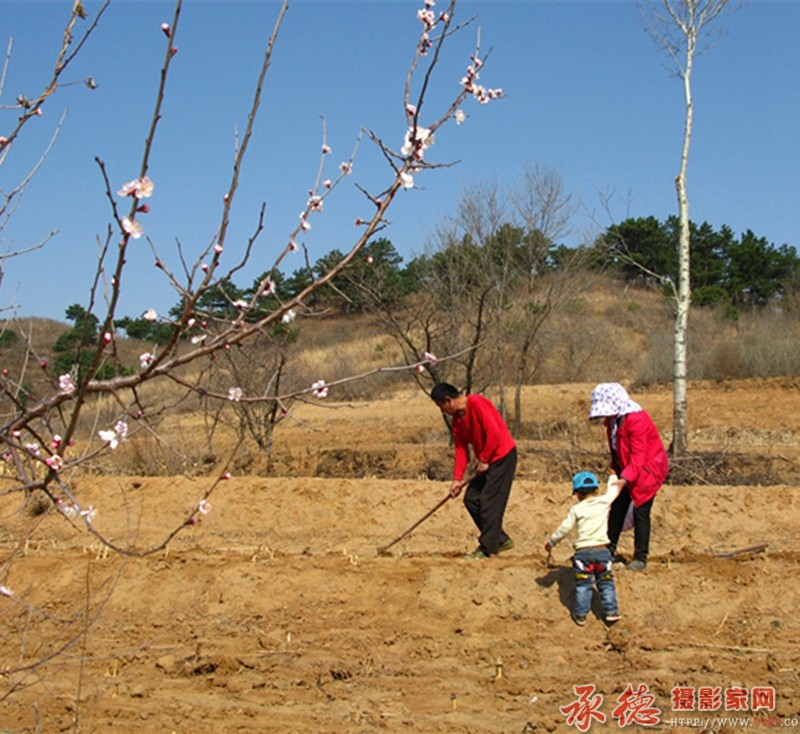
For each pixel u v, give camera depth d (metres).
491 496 8.00
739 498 9.69
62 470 3.69
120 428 3.86
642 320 32.75
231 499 10.38
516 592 7.36
